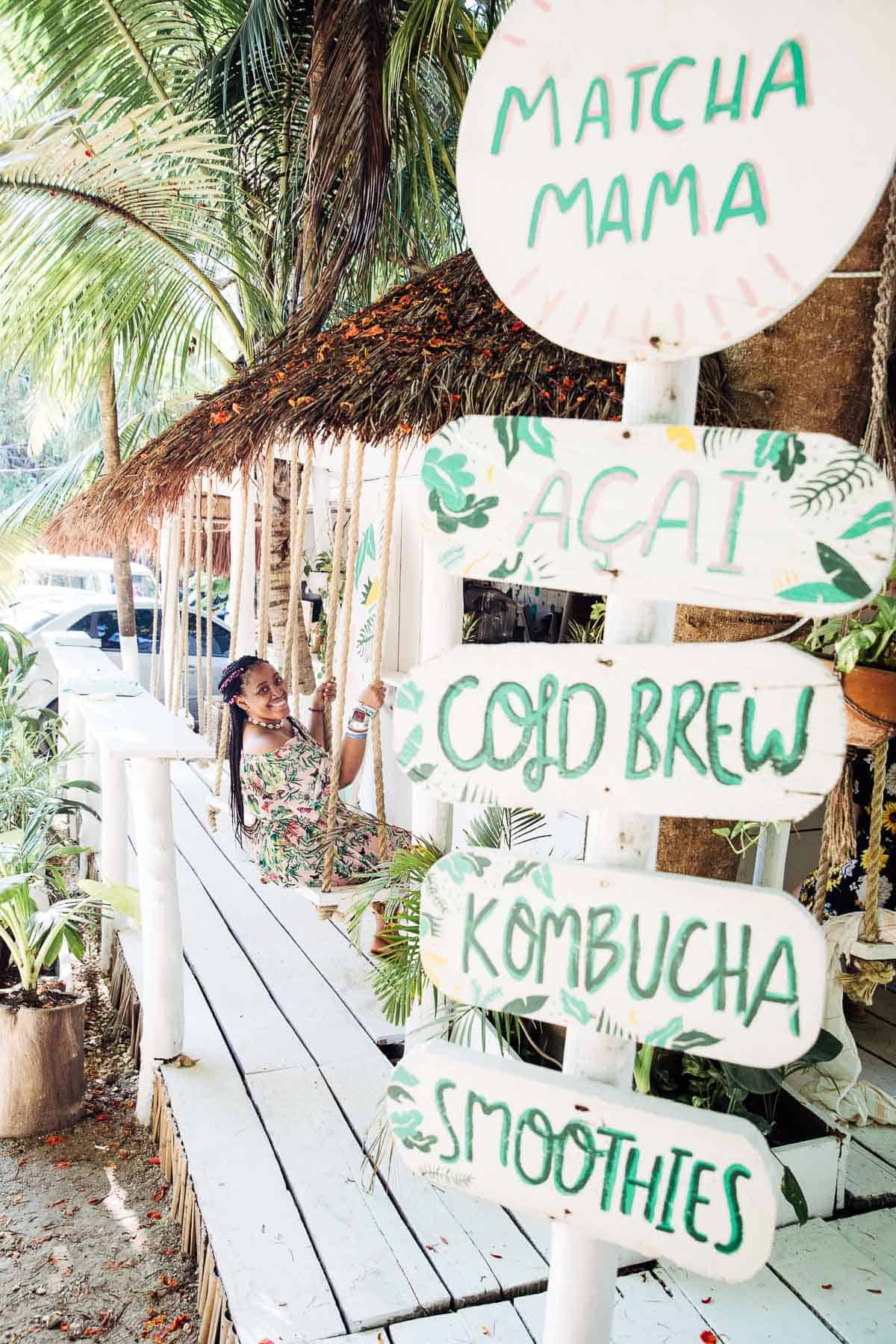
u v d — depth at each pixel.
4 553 8.08
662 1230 1.26
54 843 5.32
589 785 1.25
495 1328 2.15
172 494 3.56
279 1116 2.95
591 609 3.96
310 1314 2.18
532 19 1.21
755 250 1.13
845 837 2.23
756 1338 2.08
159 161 4.75
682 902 1.22
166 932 3.25
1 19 4.81
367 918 4.42
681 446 1.17
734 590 1.16
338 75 3.57
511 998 1.32
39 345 5.73
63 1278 2.82
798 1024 1.17
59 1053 3.60
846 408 2.26
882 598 2.02
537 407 2.13
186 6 5.10
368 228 3.68
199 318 6.45
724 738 1.17
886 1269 2.30
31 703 8.09
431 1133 1.39
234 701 3.42
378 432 2.45
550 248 1.24
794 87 1.08
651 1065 2.61
